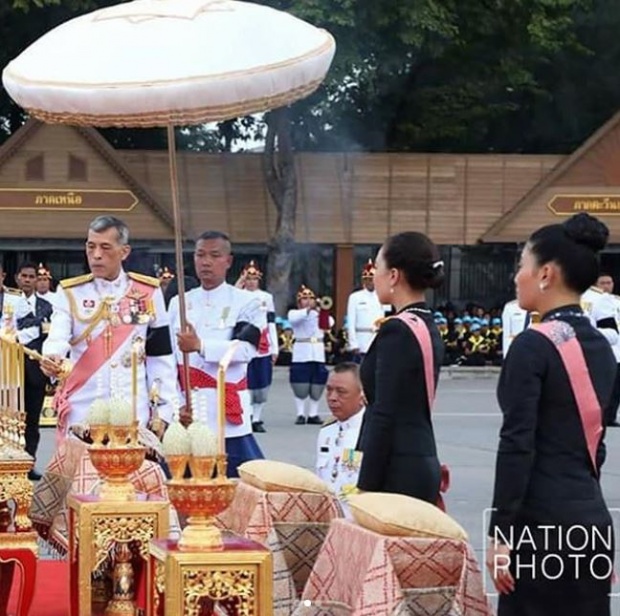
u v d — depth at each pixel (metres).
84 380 11.73
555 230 7.93
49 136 38.94
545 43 41.53
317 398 27.34
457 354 41.34
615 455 22.25
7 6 39.41
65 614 9.77
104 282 11.88
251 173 41.22
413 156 41.72
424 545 7.69
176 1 9.11
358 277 43.12
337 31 39.22
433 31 40.28
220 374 7.44
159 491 9.98
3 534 9.36
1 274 18.69
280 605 8.81
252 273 25.31
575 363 7.68
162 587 7.77
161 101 8.73
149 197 39.44
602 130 40.69
